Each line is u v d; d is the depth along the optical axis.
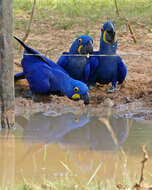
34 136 9.28
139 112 11.35
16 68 14.75
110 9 25.27
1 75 9.59
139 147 8.59
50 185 6.19
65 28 21.09
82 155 8.02
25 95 12.74
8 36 9.44
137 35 20.16
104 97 12.86
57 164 7.45
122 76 13.45
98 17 23.52
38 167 7.27
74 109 11.68
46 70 12.20
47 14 24.39
